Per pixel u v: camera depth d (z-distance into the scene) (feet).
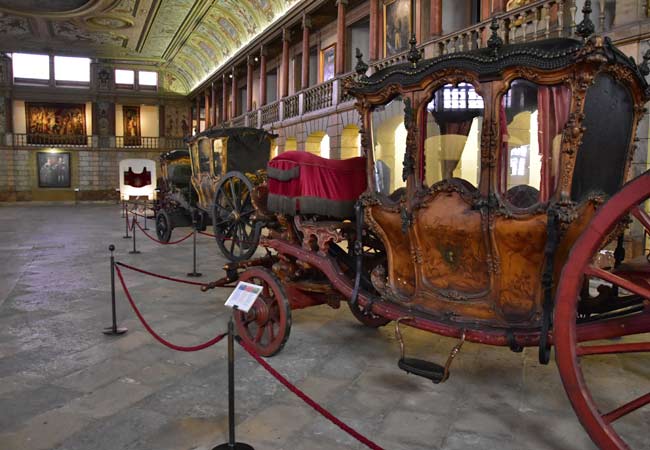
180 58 136.98
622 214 9.89
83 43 128.16
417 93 14.38
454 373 16.69
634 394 15.03
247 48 97.71
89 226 67.05
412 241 14.99
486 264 13.71
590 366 17.26
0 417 13.74
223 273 34.12
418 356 18.28
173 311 24.45
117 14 104.88
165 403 14.56
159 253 42.73
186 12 102.78
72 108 140.67
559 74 11.82
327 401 14.67
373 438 12.65
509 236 12.89
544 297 12.32
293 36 89.25
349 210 19.04
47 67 136.67
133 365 17.48
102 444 12.35
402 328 21.56
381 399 14.80
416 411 14.05
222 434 12.82
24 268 35.55
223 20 103.65
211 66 126.72
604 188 13.37
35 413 13.98
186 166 50.70
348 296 17.03
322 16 78.02
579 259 10.36
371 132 16.16
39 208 111.34
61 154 138.82
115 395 15.10
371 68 58.18
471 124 13.70
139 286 29.89
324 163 18.81
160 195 58.08
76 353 18.69
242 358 18.15
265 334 20.77
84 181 140.97
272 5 86.28
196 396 14.99
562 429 13.01
